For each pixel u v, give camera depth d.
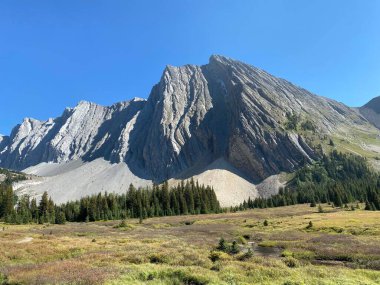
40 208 158.38
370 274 26.41
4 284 23.45
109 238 62.31
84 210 160.88
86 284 21.11
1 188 170.75
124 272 24.59
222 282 22.38
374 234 59.69
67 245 47.28
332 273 25.78
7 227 107.31
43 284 21.80
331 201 183.12
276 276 24.27
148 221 128.62
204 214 165.12
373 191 151.88
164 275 24.41
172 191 182.25
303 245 49.84
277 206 193.50
